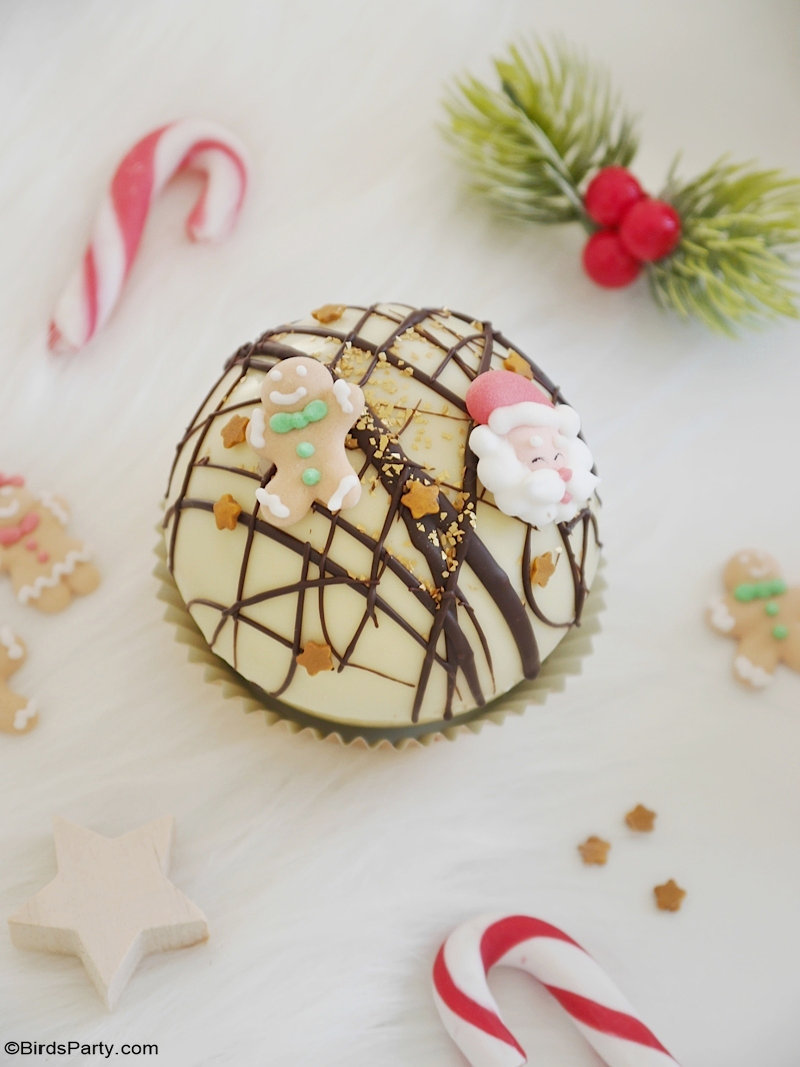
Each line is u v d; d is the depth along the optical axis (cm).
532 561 16
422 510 15
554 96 21
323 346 17
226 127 22
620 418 21
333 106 23
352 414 15
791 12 23
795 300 22
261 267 22
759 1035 17
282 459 15
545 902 18
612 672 19
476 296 22
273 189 22
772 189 20
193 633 18
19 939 17
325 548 15
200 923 17
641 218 20
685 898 18
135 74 22
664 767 19
